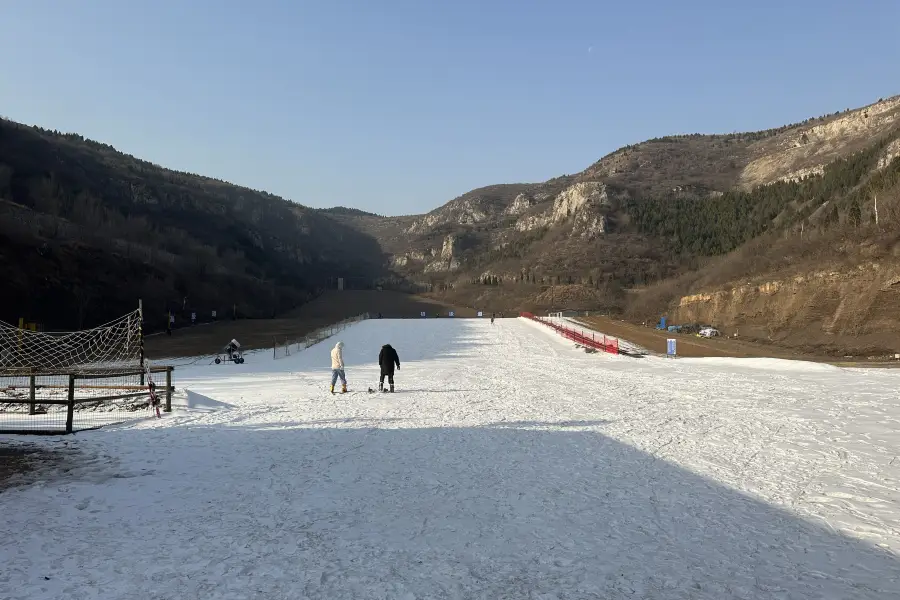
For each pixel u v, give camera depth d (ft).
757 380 70.28
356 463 30.42
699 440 34.78
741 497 23.22
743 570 16.38
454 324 228.43
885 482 24.88
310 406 54.54
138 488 25.89
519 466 29.27
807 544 18.22
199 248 437.99
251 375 93.66
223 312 302.25
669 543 18.52
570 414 46.42
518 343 165.07
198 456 32.55
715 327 185.06
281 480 27.12
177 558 17.78
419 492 24.84
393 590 15.39
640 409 48.60
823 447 31.89
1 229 198.18
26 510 22.70
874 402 48.55
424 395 62.75
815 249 184.14
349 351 145.28
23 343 116.88
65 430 40.34
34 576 16.48
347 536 19.61
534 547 18.40
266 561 17.48
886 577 15.76
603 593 15.07
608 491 24.49
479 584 15.71
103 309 212.43
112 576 16.47
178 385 78.28
